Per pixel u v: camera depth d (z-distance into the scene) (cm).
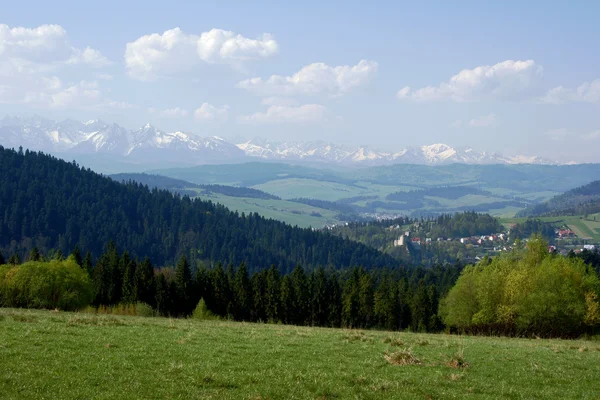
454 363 2655
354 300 10312
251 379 2112
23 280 7500
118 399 1753
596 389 2361
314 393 1975
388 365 2580
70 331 3077
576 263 7344
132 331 3341
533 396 2147
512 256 7612
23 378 1894
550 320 6362
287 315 10119
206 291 10394
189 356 2503
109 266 10606
